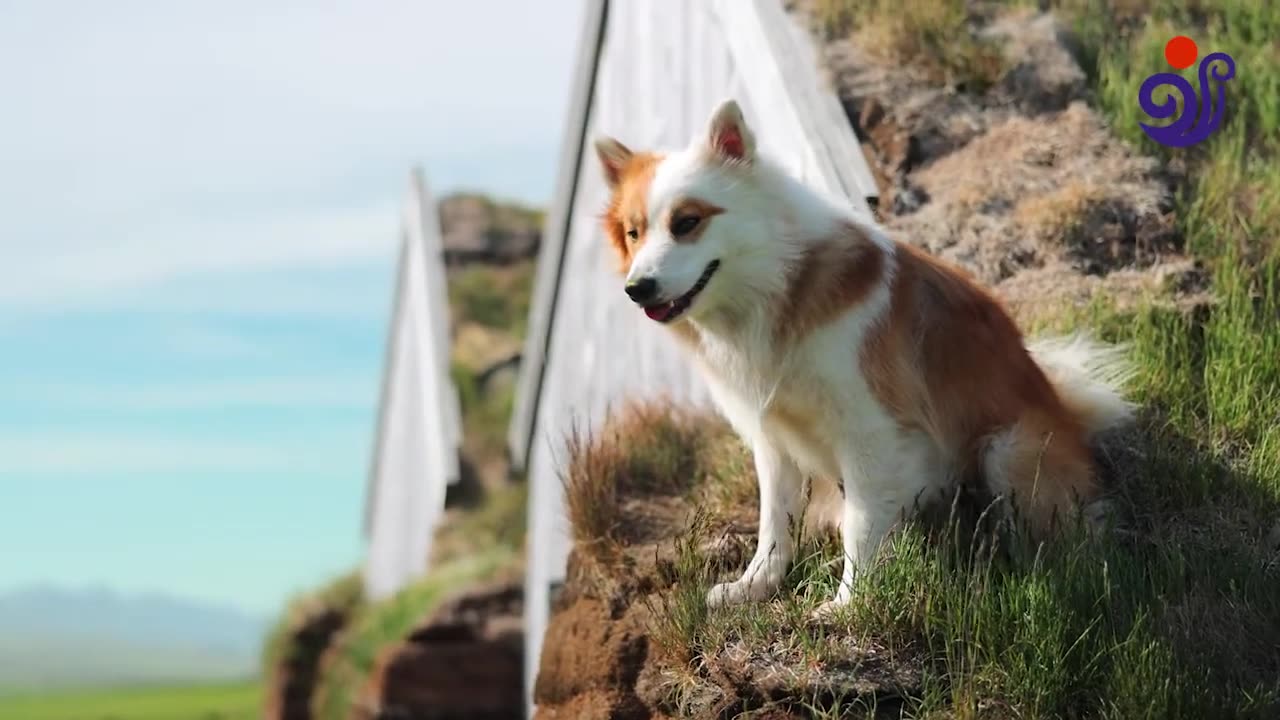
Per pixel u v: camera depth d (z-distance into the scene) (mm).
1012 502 2131
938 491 2148
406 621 5219
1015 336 2283
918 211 3016
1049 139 3145
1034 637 1947
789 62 3189
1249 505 2305
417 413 7070
